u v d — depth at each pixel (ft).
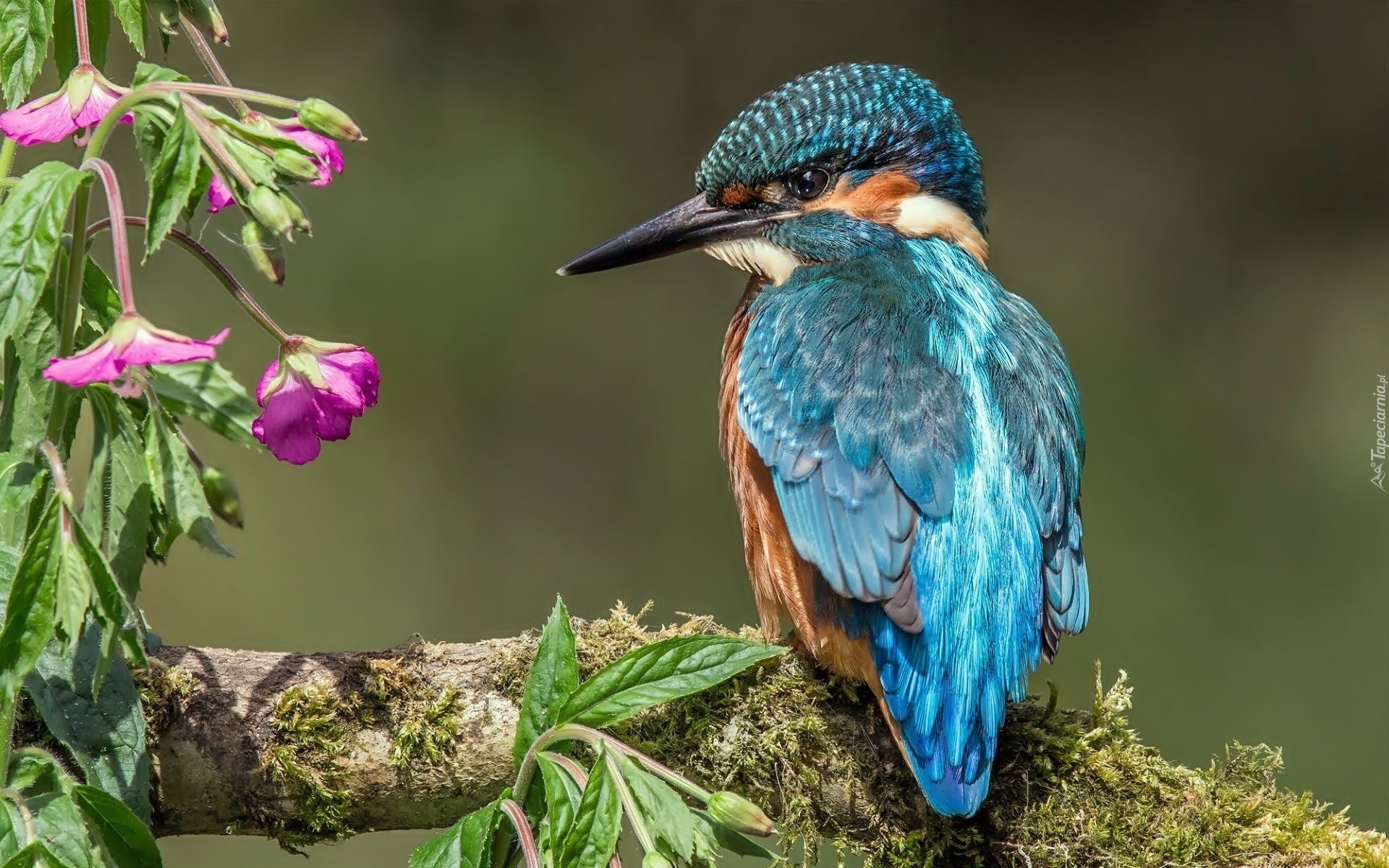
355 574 50.67
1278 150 59.06
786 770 19.95
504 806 15.15
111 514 15.65
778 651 15.55
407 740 19.24
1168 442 55.26
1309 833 19.03
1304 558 52.16
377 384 16.29
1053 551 21.52
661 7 58.49
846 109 25.45
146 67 14.40
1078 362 56.90
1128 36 60.03
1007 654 20.02
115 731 16.06
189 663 19.27
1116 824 19.42
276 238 14.05
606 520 52.85
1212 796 19.43
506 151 56.85
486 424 53.72
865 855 20.15
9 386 15.53
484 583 51.70
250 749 19.02
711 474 53.57
